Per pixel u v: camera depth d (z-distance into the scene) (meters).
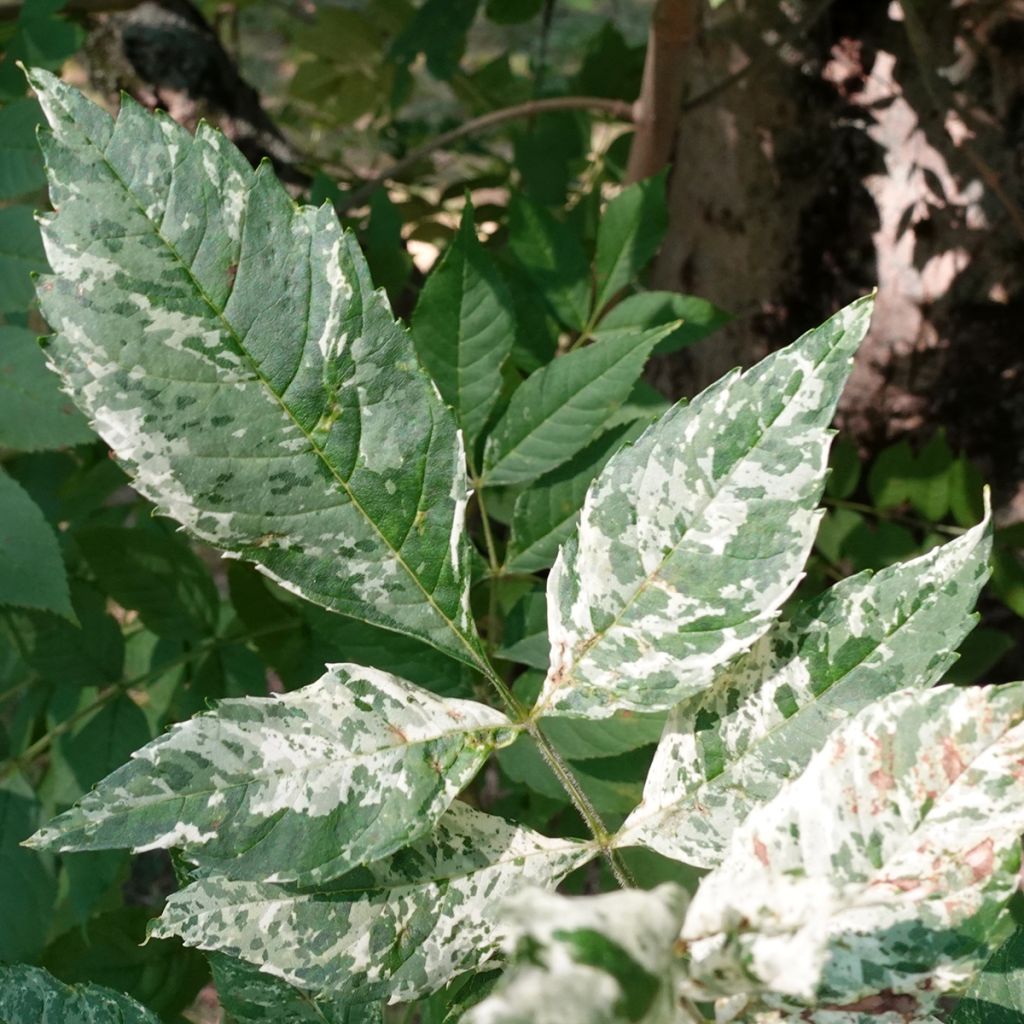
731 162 0.77
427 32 0.80
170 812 0.23
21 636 0.54
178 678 0.58
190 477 0.24
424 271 0.87
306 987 0.25
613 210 0.56
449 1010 0.27
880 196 0.76
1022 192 0.73
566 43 1.62
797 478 0.24
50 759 0.54
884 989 0.22
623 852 0.43
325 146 1.34
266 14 1.71
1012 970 0.27
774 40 0.74
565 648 0.26
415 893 0.26
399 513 0.25
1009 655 0.80
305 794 0.24
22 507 0.46
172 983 0.47
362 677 0.25
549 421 0.40
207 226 0.24
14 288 0.49
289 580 0.25
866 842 0.22
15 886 0.50
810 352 0.24
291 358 0.24
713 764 0.26
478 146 1.04
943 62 0.72
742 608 0.25
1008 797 0.22
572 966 0.18
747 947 0.21
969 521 0.68
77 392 0.23
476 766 0.25
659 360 0.86
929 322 0.77
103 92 0.83
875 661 0.25
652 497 0.25
